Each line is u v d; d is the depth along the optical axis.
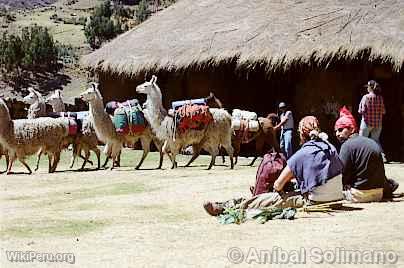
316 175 9.18
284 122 18.34
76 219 9.45
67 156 21.98
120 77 25.73
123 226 8.84
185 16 27.05
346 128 10.09
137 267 6.72
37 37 45.94
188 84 25.42
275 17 22.92
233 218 8.88
